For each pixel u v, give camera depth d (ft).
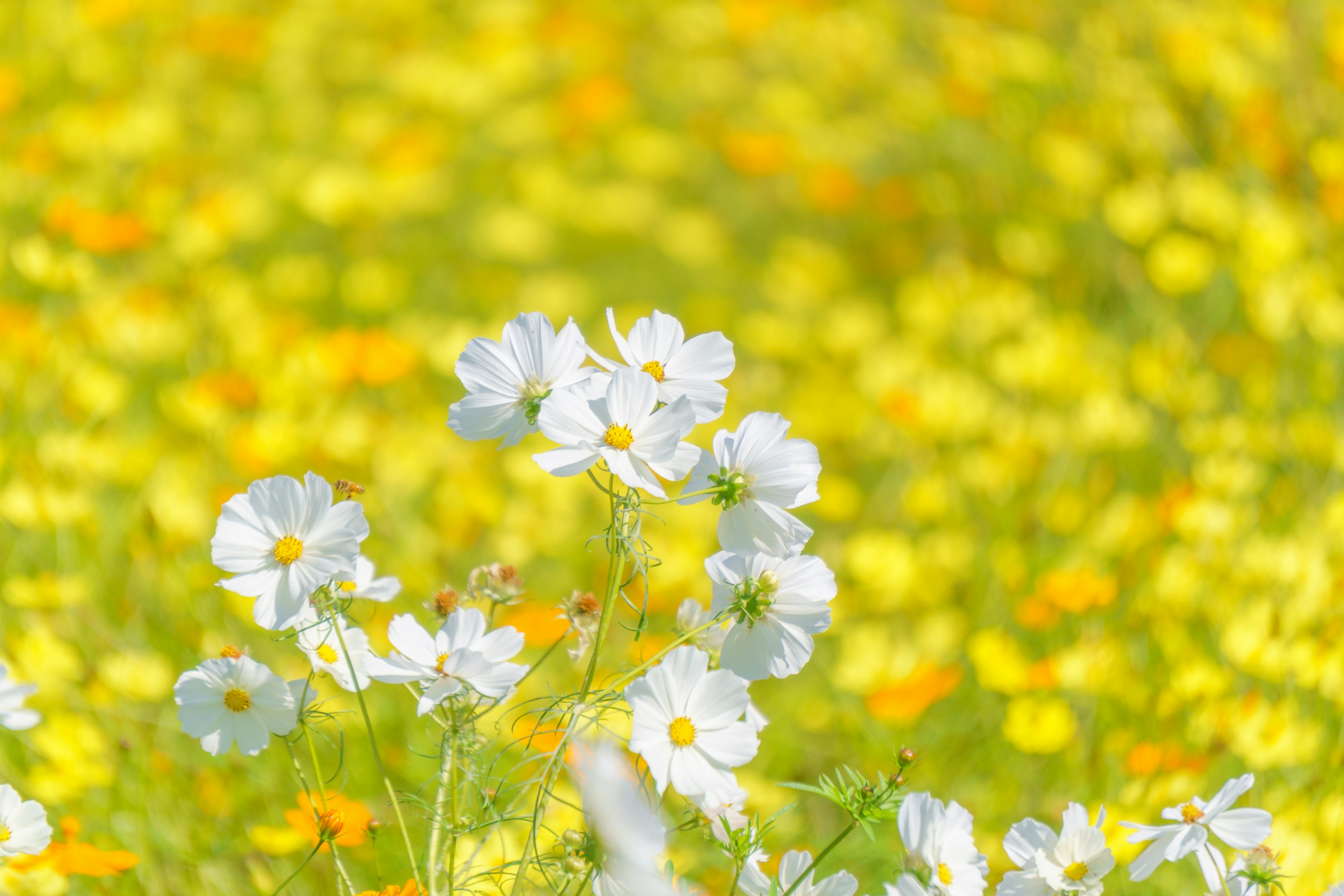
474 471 14.67
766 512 10.18
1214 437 14.17
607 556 13.43
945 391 16.20
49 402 13.61
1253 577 12.02
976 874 10.19
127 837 11.03
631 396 10.12
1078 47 19.65
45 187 17.93
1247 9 18.48
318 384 15.51
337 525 10.18
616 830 9.94
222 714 10.34
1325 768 11.38
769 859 10.84
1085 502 13.96
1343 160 16.99
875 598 13.05
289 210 19.45
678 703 10.13
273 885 10.94
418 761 11.30
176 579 11.85
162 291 16.85
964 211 20.02
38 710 11.26
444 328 18.29
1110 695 11.66
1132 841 10.42
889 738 11.66
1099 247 18.28
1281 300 15.38
